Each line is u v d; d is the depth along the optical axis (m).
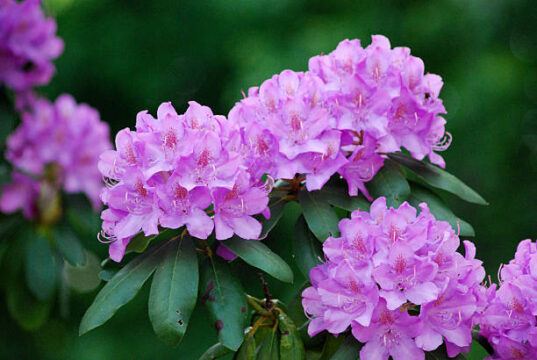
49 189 1.37
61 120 1.40
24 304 1.36
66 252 1.36
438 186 1.46
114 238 1.39
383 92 1.41
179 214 1.35
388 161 1.46
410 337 1.34
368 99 1.41
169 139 1.35
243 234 1.36
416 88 1.44
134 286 1.36
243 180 1.36
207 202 1.35
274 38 3.13
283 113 1.41
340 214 1.61
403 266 1.33
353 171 1.44
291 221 2.91
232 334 1.35
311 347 1.43
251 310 1.50
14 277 1.35
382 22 3.13
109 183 1.40
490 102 3.13
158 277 1.36
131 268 1.38
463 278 1.36
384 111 1.42
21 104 1.36
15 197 1.35
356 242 1.35
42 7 1.37
